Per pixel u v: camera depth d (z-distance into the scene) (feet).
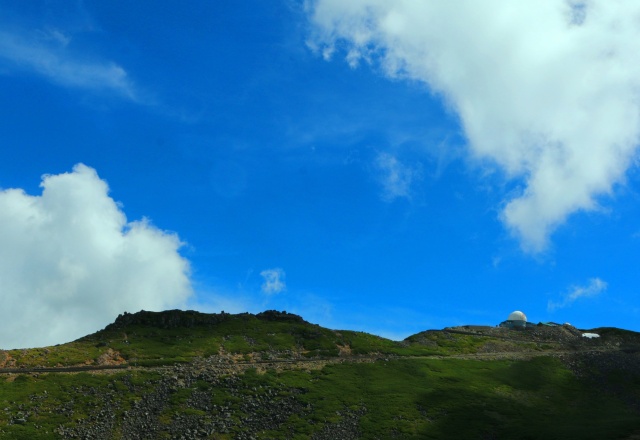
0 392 342.03
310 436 337.31
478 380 439.22
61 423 321.93
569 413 395.75
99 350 418.51
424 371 446.19
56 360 394.11
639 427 336.49
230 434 331.36
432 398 397.39
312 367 433.07
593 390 442.91
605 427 341.00
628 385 454.81
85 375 377.50
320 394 387.34
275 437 331.77
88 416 332.39
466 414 377.50
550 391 434.30
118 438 317.83
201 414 348.59
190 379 388.57
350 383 410.52
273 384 392.06
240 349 449.06
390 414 369.50
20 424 314.76
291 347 467.52
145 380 380.17
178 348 436.76
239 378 396.37
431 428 355.36
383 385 412.36
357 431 346.95
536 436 334.24
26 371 376.68
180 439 322.55
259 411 360.07
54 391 351.67
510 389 428.56
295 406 370.12
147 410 347.15
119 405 347.97
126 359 412.16
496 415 381.40
